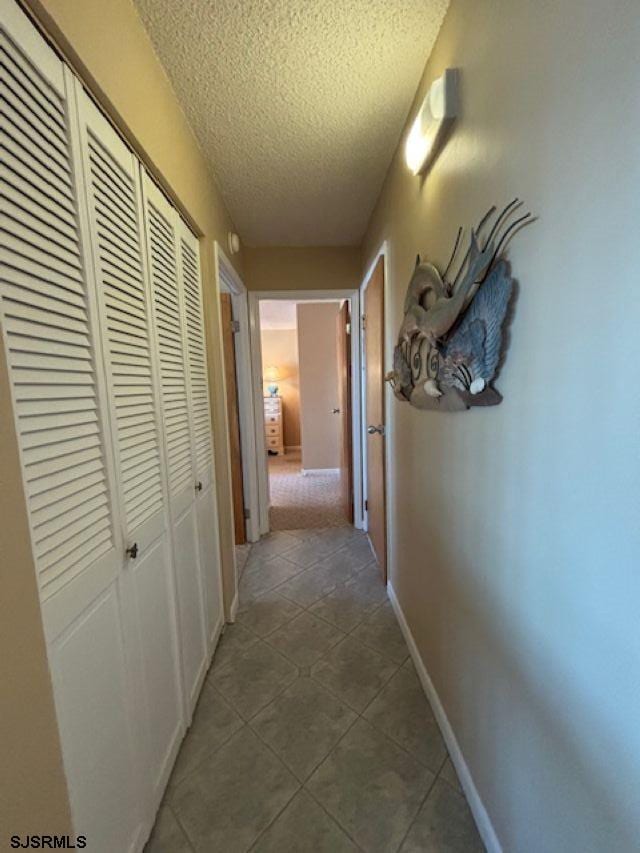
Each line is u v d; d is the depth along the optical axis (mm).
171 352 1324
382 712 1432
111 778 864
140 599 1034
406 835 1035
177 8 1024
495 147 835
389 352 2004
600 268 555
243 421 2957
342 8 1044
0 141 586
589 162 564
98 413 847
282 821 1074
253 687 1562
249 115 1462
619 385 529
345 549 2869
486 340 865
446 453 1233
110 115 914
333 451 5191
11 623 553
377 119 1521
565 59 602
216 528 1838
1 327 555
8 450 558
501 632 901
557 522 682
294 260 2973
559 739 697
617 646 552
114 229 942
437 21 1094
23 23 633
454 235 1078
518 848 851
